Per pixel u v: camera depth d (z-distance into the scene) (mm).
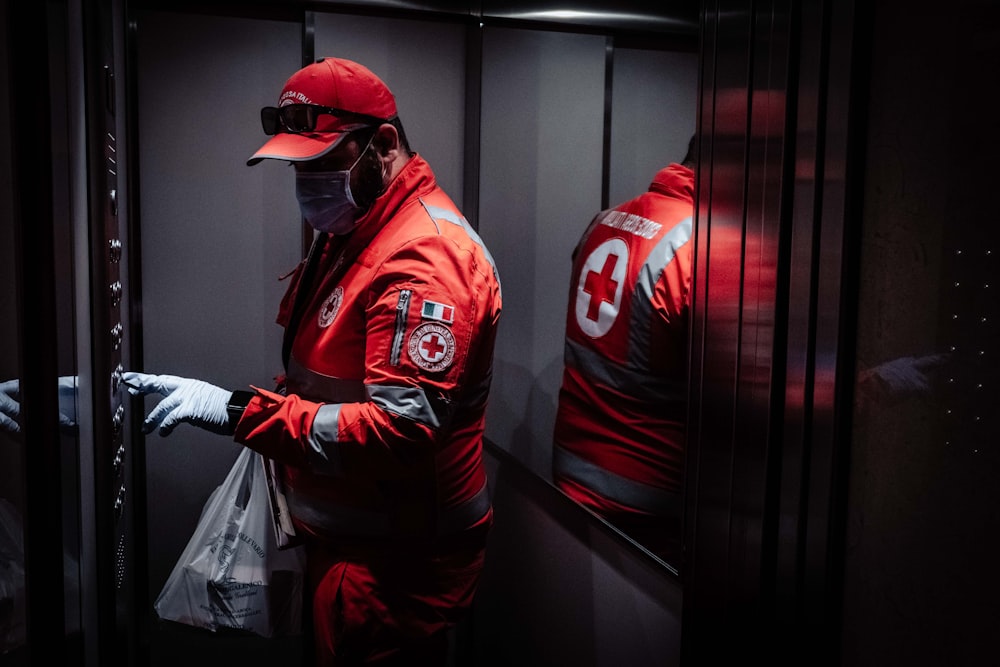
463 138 2496
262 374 2420
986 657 771
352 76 1512
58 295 948
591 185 1739
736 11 1101
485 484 1724
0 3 819
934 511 819
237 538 1956
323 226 1574
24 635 907
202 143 2303
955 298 787
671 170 1465
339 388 1519
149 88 2250
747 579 1088
